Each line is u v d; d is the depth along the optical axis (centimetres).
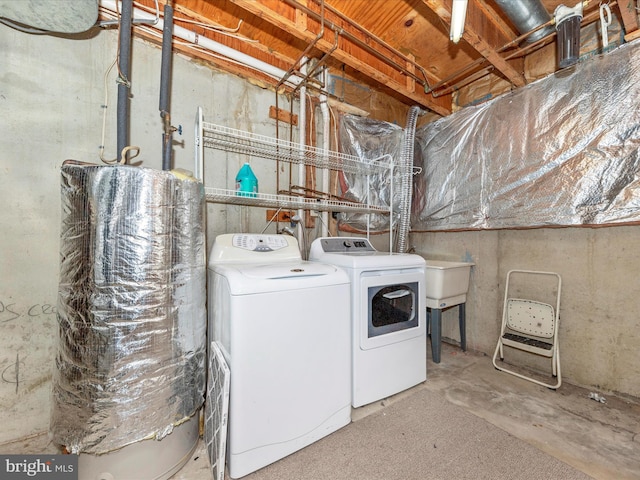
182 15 182
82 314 111
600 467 127
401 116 314
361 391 170
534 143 211
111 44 164
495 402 178
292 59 230
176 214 123
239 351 120
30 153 143
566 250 200
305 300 139
